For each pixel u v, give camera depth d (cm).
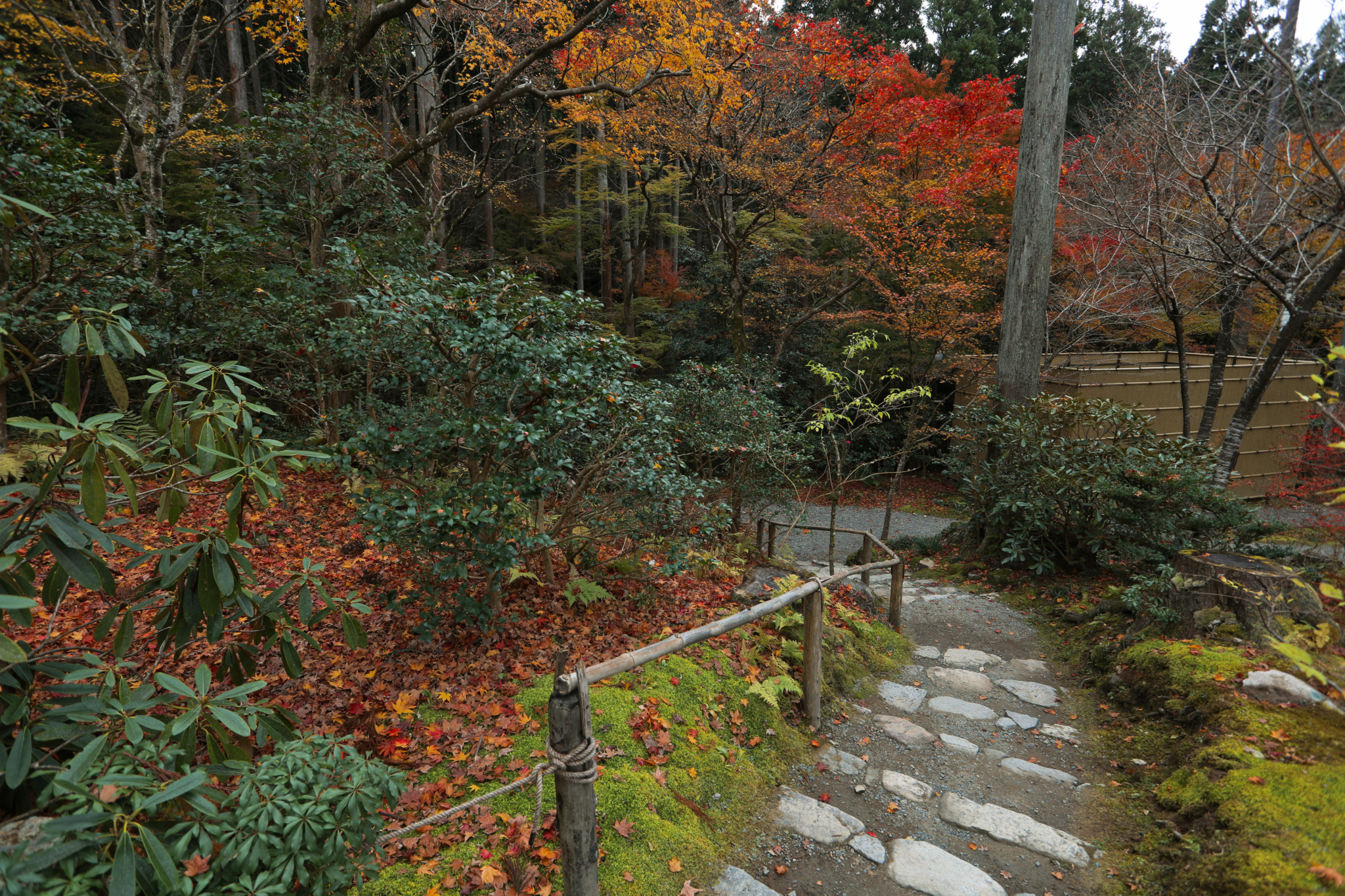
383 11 780
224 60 1761
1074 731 404
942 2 2041
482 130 1680
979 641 569
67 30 768
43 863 136
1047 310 1069
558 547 560
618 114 1073
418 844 255
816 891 271
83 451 178
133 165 1188
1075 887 273
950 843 304
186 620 211
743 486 766
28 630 418
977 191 1119
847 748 387
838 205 1130
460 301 400
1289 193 490
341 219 834
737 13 931
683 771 322
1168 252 646
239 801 172
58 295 573
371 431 374
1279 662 364
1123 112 787
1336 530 423
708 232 1706
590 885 226
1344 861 229
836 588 609
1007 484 737
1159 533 633
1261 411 1289
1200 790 296
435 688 378
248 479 213
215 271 763
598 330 450
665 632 464
